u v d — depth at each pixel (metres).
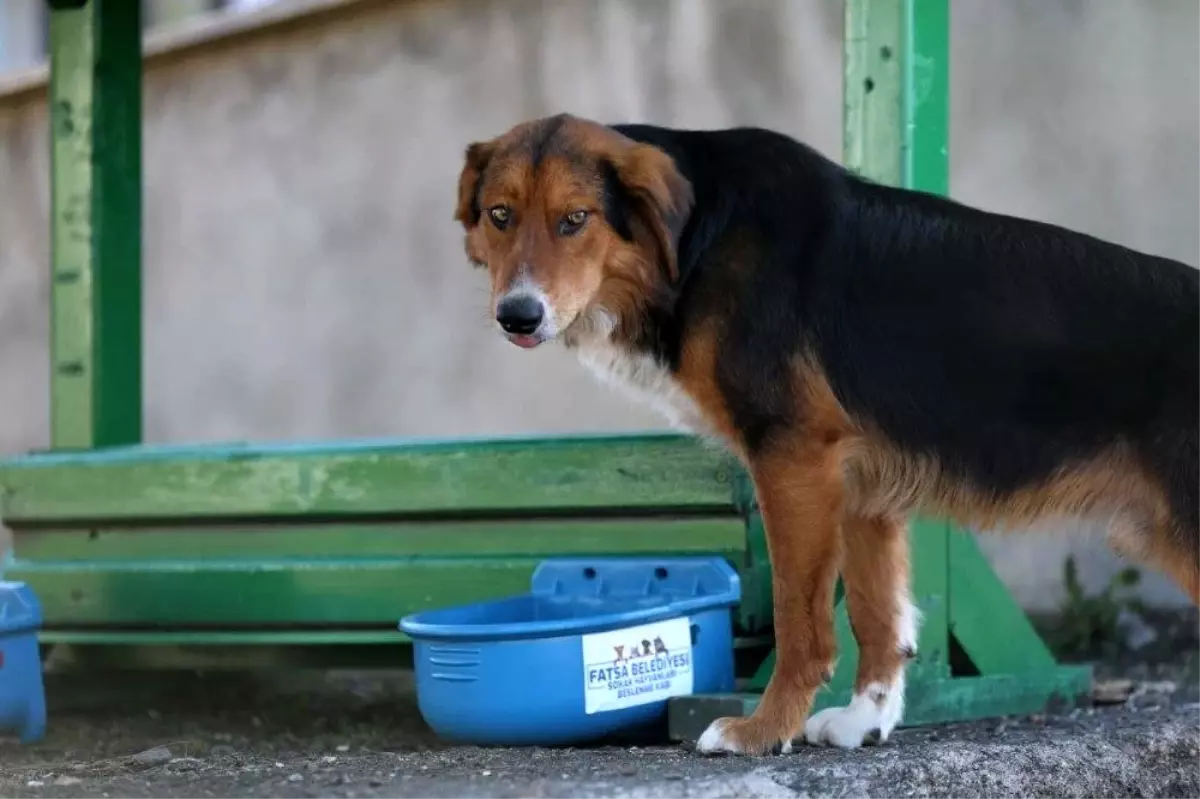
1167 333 5.71
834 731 6.06
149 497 7.97
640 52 11.62
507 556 7.23
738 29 11.22
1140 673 8.73
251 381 13.30
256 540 7.79
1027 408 5.83
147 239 13.75
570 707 6.05
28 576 8.25
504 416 12.18
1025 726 6.80
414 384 12.59
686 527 6.86
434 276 12.48
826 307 5.93
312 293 13.02
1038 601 10.23
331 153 12.90
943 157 6.85
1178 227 9.73
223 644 8.16
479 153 6.17
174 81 13.57
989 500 5.97
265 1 16.03
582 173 5.81
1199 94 9.62
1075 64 10.02
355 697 8.73
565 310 5.75
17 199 14.11
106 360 9.03
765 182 6.04
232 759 6.14
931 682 6.87
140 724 7.78
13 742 7.05
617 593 6.82
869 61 6.72
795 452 5.86
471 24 12.26
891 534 6.30
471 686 6.09
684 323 5.94
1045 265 5.89
